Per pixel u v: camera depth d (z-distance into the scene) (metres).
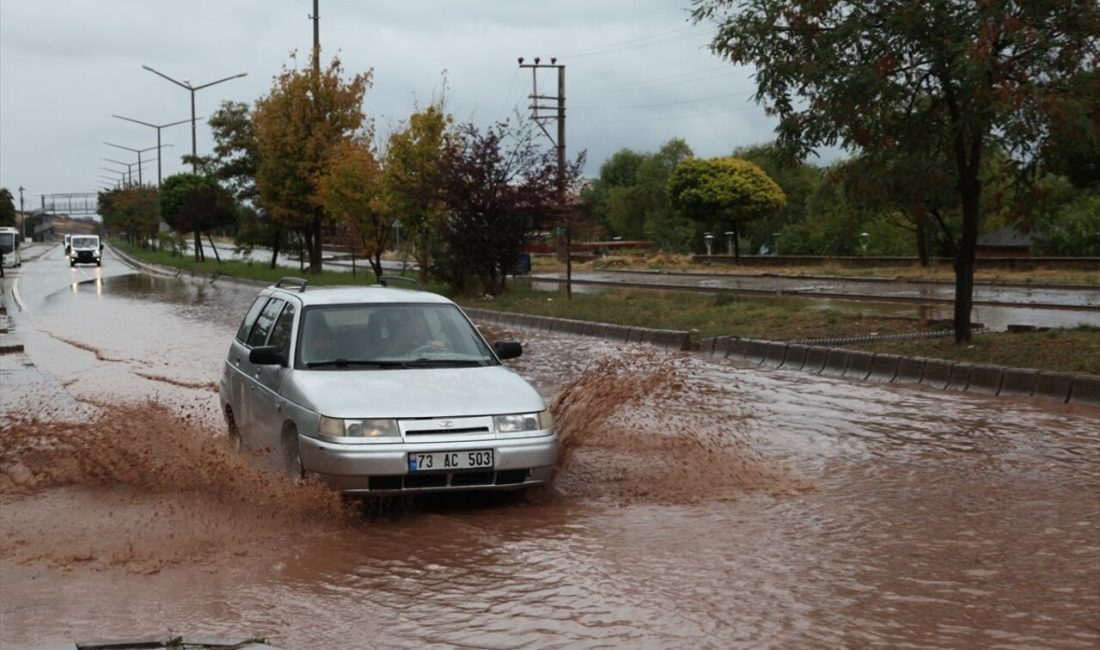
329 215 38.00
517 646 4.92
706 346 17.55
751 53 14.88
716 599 5.54
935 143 15.05
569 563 6.19
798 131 15.02
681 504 7.58
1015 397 12.21
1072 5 13.14
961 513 7.29
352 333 8.38
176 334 21.30
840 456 9.18
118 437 9.37
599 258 60.53
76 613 5.43
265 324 9.39
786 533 6.81
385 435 7.14
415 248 33.47
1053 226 43.16
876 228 54.25
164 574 6.06
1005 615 5.32
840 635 5.04
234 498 7.57
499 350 8.66
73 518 7.30
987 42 12.57
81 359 17.27
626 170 90.50
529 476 7.43
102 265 68.81
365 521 7.18
